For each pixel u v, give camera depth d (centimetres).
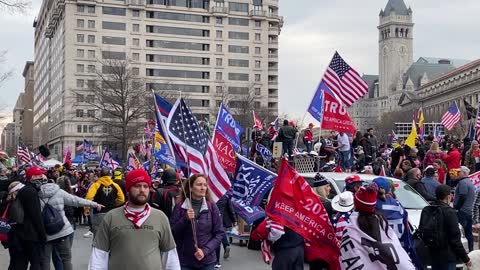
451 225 752
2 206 907
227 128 1438
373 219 594
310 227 674
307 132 2181
